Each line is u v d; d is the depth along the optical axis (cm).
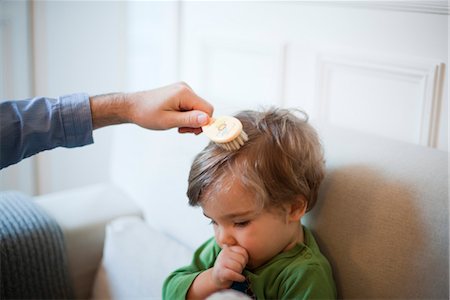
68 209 132
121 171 148
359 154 88
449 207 74
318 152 86
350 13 106
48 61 190
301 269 80
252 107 113
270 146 81
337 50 109
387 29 100
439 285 72
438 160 81
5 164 89
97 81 200
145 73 185
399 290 76
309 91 118
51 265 113
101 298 118
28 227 112
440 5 90
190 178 83
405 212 78
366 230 81
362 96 107
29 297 111
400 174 81
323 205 88
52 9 186
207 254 94
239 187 78
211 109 88
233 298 67
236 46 137
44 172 202
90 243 127
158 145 127
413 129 99
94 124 92
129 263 112
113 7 191
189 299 85
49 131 89
